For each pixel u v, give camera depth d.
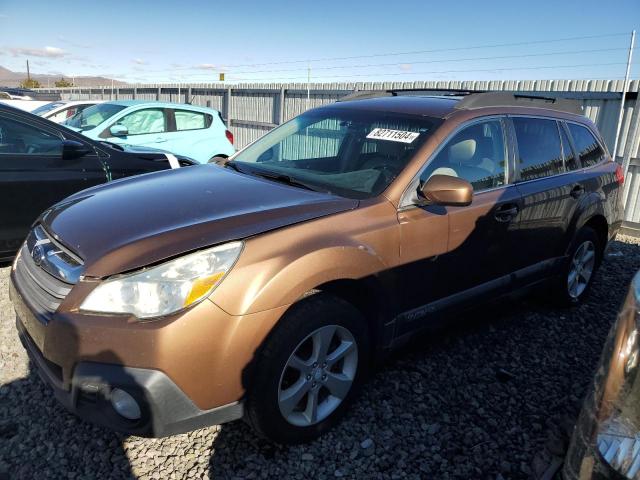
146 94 20.17
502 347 3.61
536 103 3.86
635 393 1.38
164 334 2.00
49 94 25.89
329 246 2.39
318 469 2.39
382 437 2.62
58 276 2.30
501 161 3.39
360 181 2.91
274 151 3.65
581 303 4.45
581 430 1.53
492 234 3.24
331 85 11.52
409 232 2.75
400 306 2.84
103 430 2.60
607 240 4.46
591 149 4.34
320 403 2.60
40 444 2.48
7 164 4.33
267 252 2.25
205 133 9.44
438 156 2.99
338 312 2.46
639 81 6.90
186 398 2.08
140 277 2.08
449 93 3.92
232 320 2.12
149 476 2.31
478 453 2.54
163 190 2.88
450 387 3.08
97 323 2.05
